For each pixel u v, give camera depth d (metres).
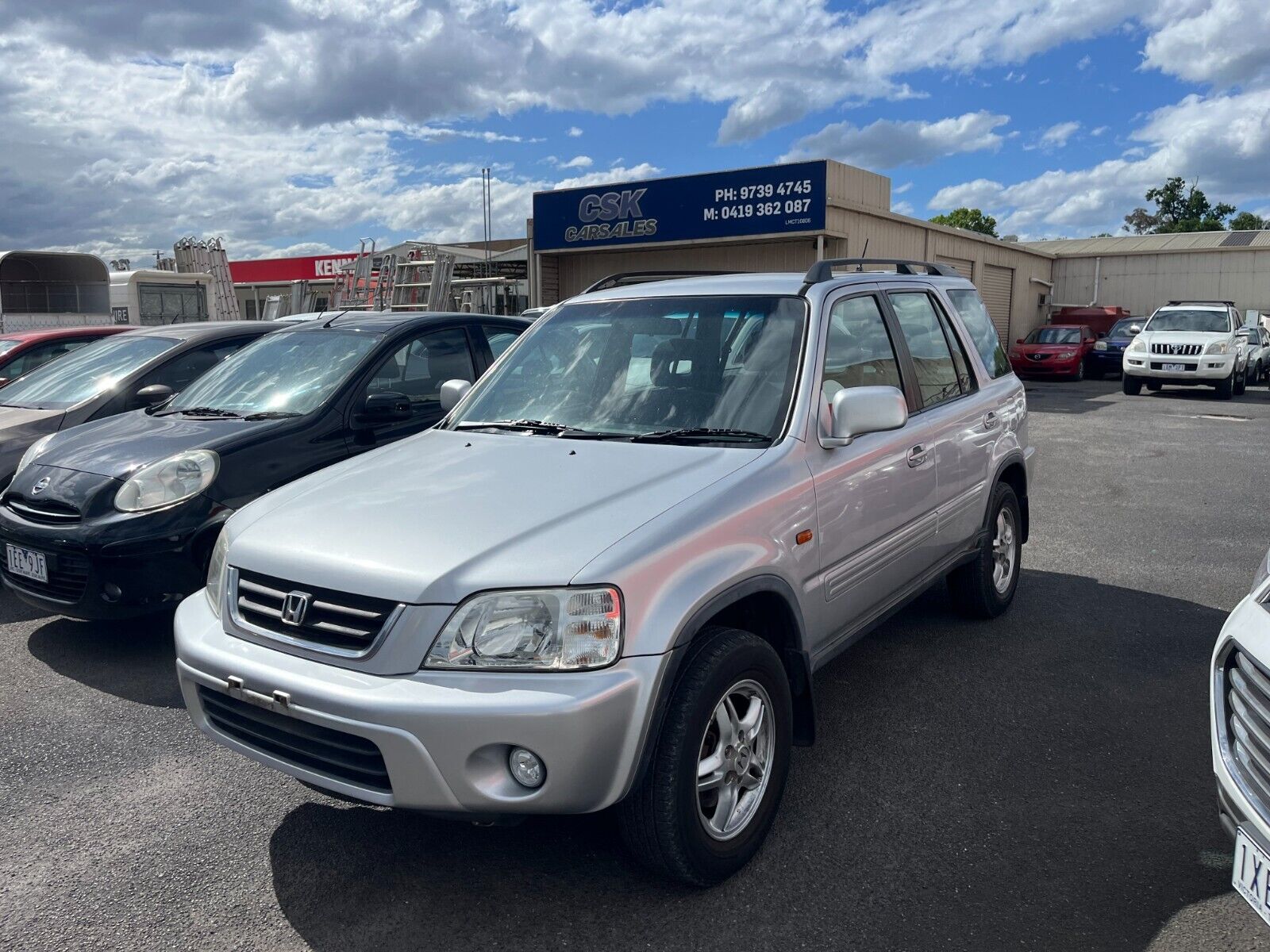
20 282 18.48
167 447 4.79
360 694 2.42
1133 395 19.75
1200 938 2.51
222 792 3.42
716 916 2.65
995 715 3.95
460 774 2.37
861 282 4.02
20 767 3.62
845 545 3.41
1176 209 71.12
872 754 3.61
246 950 2.55
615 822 3.18
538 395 3.76
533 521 2.69
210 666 2.72
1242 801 2.19
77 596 4.54
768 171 18.56
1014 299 30.73
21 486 4.88
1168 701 4.06
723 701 2.77
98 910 2.73
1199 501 8.42
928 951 2.48
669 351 3.64
